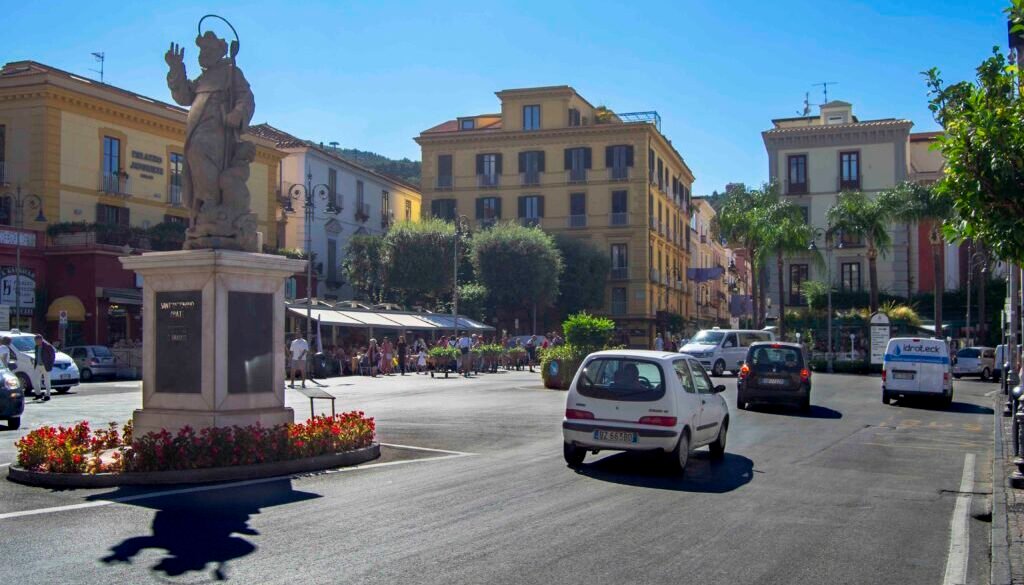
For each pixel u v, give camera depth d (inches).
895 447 581.6
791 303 2236.7
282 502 343.9
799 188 2234.3
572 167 2596.0
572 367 1098.7
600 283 2498.8
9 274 1416.1
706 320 3580.2
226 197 437.1
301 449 422.9
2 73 1600.6
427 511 333.7
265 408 434.0
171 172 1752.0
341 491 370.3
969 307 1863.9
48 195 1498.5
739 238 2042.3
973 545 303.4
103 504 333.7
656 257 2672.2
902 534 318.3
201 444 386.6
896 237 2167.8
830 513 353.4
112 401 878.4
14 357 920.3
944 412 863.7
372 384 1216.2
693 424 463.8
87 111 1571.1
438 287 2255.2
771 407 888.3
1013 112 358.0
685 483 418.3
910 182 1806.1
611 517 331.6
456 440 560.4
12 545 271.1
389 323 1728.6
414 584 237.6
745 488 407.5
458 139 2662.4
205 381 413.4
